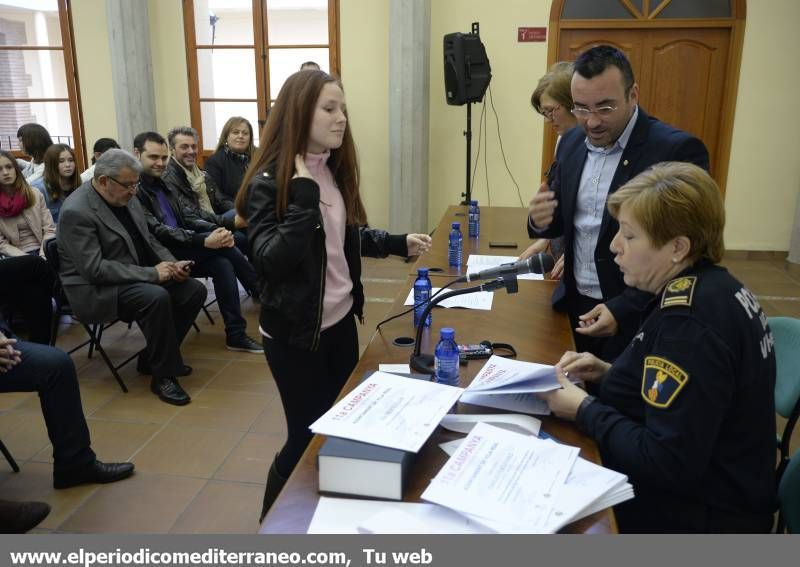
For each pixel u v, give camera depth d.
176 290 3.46
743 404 1.22
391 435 1.18
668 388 1.17
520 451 1.18
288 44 6.31
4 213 4.02
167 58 6.47
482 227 3.68
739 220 6.09
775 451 1.31
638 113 1.88
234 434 2.89
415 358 1.69
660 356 1.20
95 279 3.15
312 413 1.90
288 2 6.21
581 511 1.04
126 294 3.19
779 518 1.58
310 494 1.15
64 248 3.18
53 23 6.39
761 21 5.68
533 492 1.07
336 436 1.18
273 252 1.67
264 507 1.96
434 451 1.27
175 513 2.32
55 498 2.41
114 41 5.96
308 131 1.70
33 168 4.83
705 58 5.85
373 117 6.34
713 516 1.28
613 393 1.36
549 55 6.00
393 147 5.97
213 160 4.81
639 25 5.82
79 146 6.66
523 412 1.43
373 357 1.76
